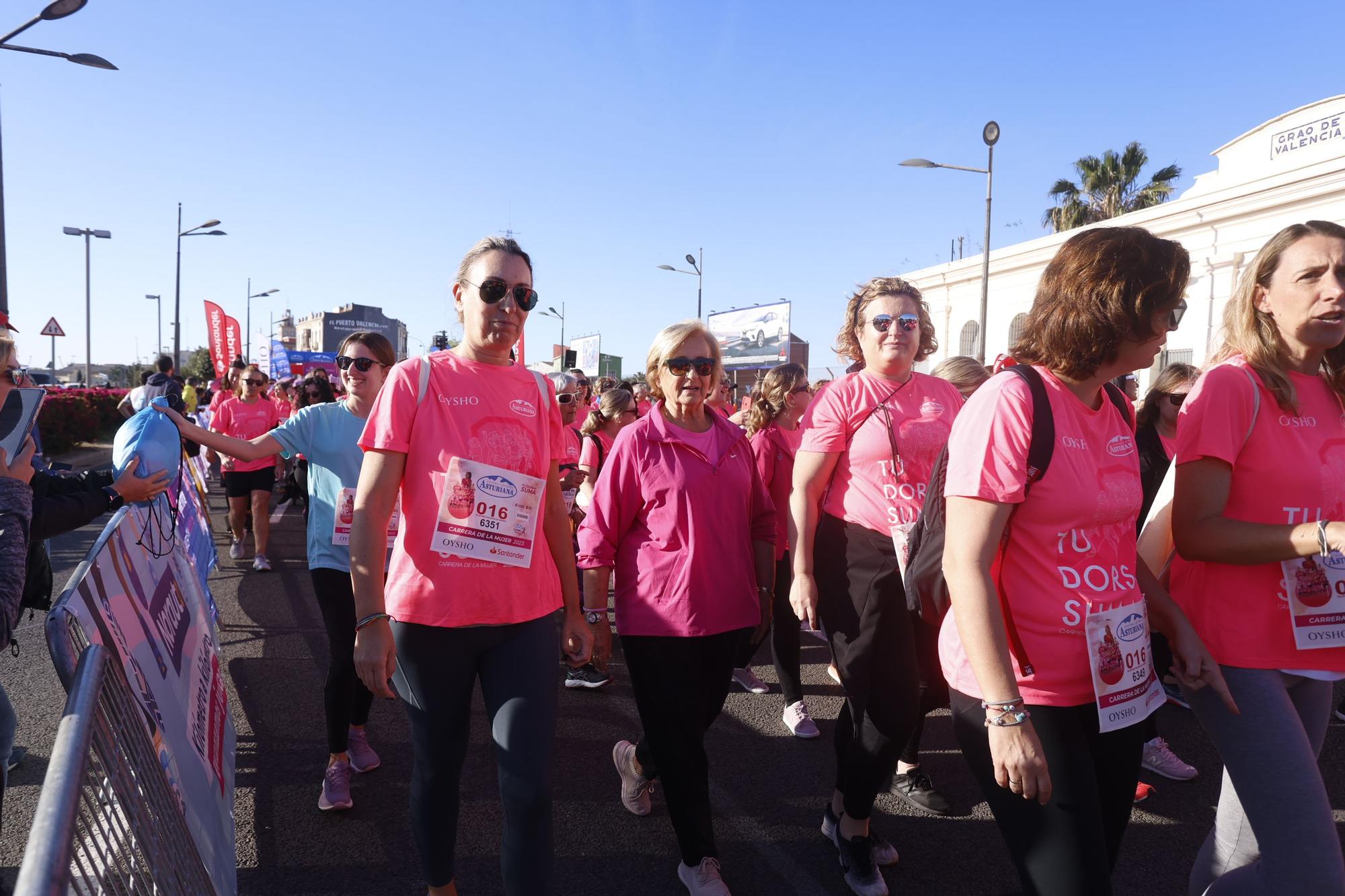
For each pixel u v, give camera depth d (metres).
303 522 9.95
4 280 12.12
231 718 3.42
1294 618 1.83
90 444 20.22
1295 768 1.79
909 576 1.99
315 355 32.88
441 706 2.13
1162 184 29.50
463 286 2.29
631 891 2.68
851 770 2.65
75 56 10.81
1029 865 1.66
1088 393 1.77
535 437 2.28
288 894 2.61
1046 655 1.67
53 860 1.03
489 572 2.13
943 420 2.87
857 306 3.30
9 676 4.43
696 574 2.58
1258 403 1.88
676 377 2.69
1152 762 3.54
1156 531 2.07
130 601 2.45
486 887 2.69
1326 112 16.39
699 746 2.61
